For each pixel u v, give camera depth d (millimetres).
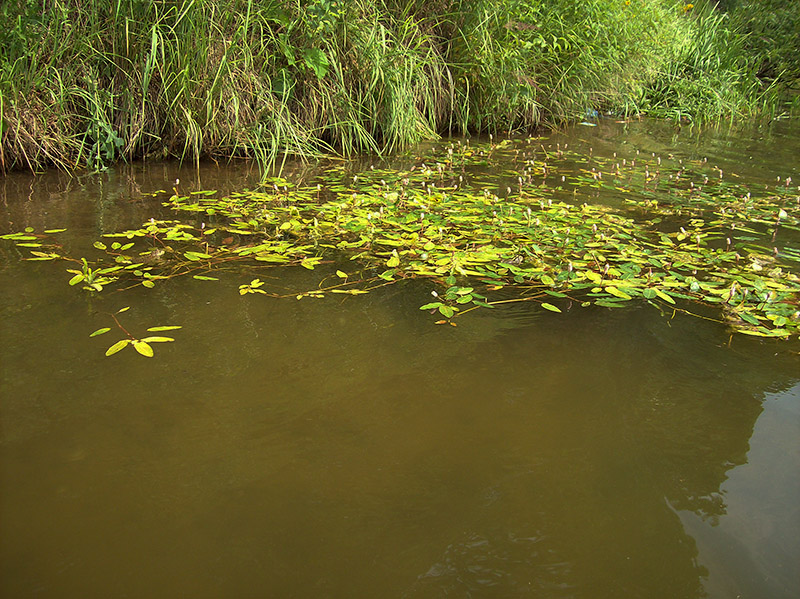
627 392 1517
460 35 5348
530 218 2908
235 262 2332
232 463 1217
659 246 2697
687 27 8453
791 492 1171
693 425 1384
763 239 2838
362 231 2729
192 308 1911
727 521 1096
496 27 5383
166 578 952
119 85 4062
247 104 4297
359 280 2207
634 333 1851
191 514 1087
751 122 7031
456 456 1256
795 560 1010
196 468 1200
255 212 2998
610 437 1332
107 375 1511
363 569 979
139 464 1205
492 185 3756
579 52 6125
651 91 7375
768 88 8117
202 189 3447
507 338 1791
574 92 6461
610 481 1193
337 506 1115
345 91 4645
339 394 1465
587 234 2775
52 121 3799
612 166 4395
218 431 1313
